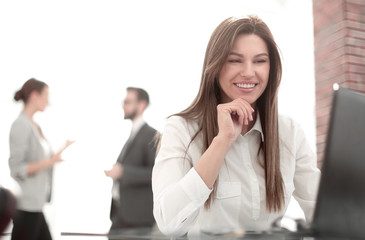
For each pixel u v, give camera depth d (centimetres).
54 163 247
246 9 420
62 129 361
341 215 62
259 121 108
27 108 254
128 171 233
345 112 63
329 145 62
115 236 83
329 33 304
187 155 102
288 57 395
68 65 387
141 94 264
